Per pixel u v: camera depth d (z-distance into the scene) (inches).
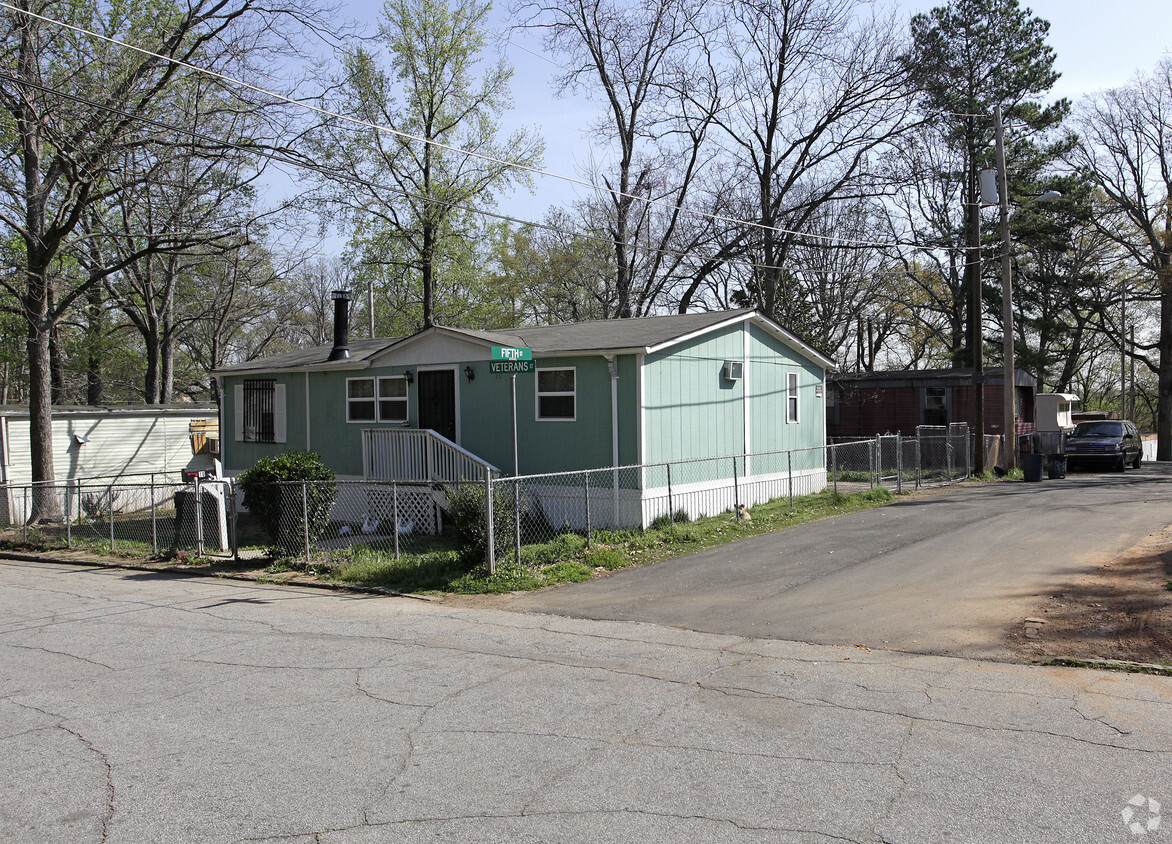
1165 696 235.9
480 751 204.1
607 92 1242.0
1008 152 1305.4
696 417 642.8
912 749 200.5
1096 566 401.1
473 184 1218.0
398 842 158.4
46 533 713.6
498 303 1761.8
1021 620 318.3
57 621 374.6
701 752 201.0
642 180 1272.1
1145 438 1599.4
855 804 171.2
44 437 799.7
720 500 664.4
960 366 1504.7
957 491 787.4
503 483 473.4
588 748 205.0
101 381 1368.1
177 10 751.7
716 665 277.6
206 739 216.1
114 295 1167.6
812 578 411.2
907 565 431.2
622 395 592.7
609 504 600.1
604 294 1616.6
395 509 483.5
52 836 163.5
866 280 1348.4
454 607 380.8
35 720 234.2
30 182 773.3
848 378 1192.8
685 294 1314.0
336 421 770.2
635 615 353.1
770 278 1237.1
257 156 744.3
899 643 298.4
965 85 1278.3
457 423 683.4
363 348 830.5
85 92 707.4
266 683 266.5
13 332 1051.9
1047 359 1389.0
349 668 282.4
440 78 1203.2
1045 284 1391.5
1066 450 1093.8
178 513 584.1
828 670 269.1
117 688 264.5
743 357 705.6
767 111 1230.9
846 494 708.7
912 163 1268.5
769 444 743.7
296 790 183.0
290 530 510.0
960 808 168.7
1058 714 223.3
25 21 656.4
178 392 1835.6
